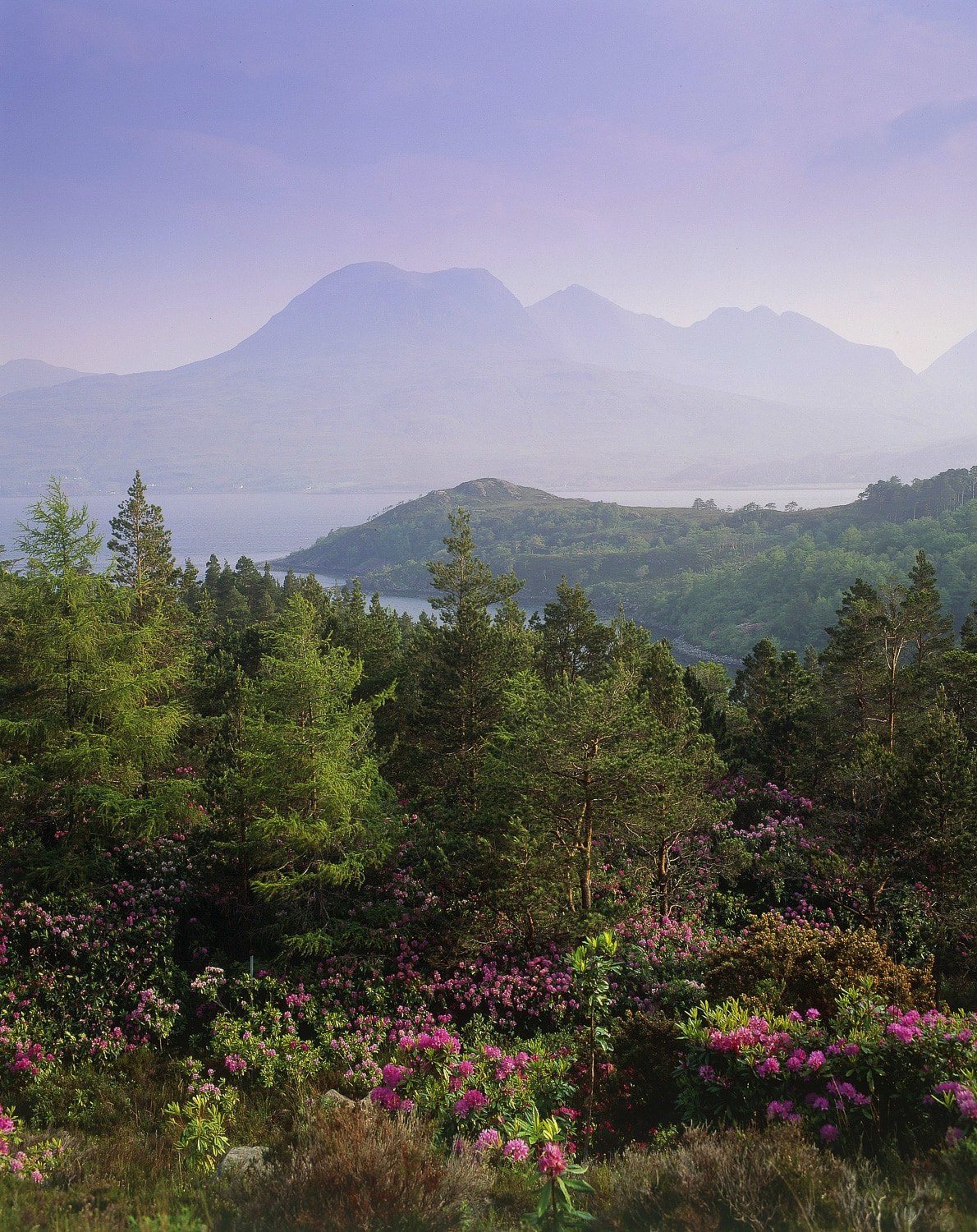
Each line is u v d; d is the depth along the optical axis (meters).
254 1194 7.93
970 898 19.70
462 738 29.28
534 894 17.53
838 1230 6.63
